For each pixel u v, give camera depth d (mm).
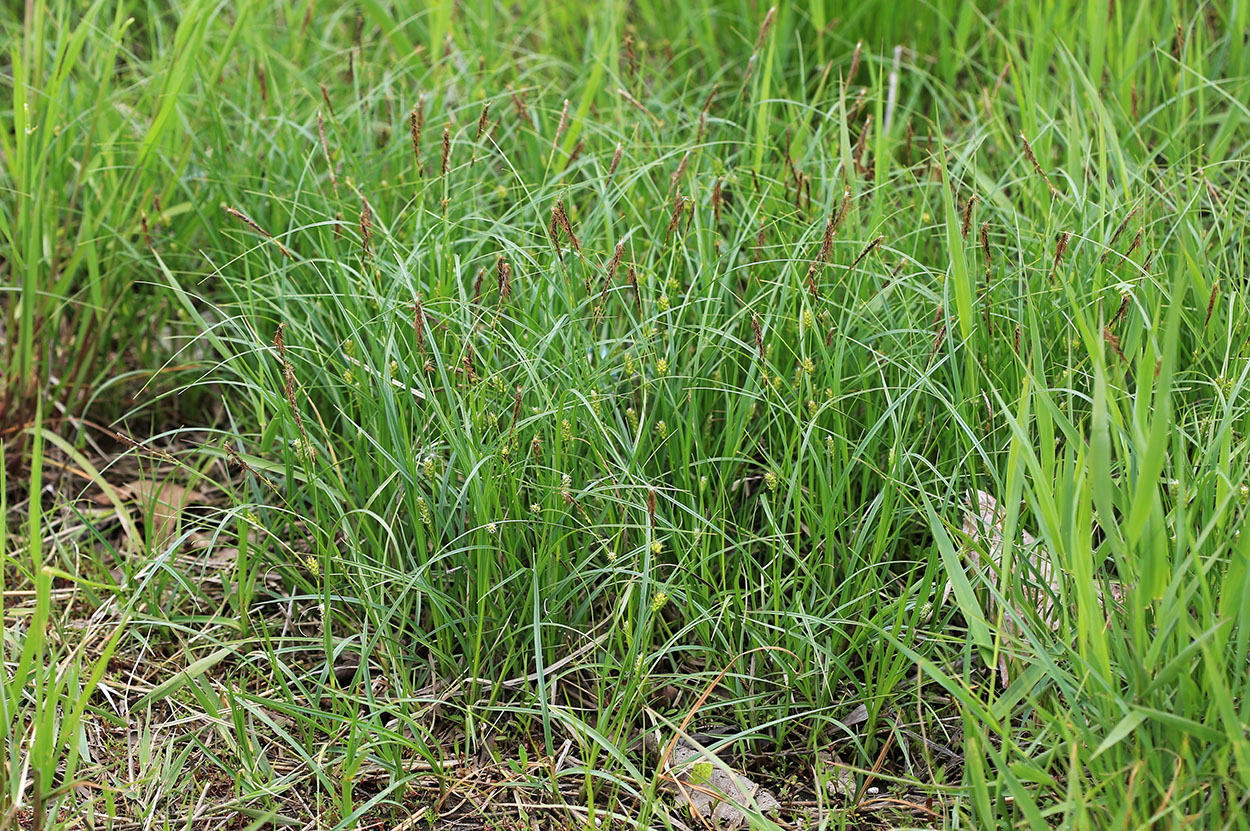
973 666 1433
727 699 1435
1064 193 1564
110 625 1472
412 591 1461
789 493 1406
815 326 1439
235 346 1581
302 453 1443
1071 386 1397
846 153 1522
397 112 1687
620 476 1438
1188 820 1302
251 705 1394
